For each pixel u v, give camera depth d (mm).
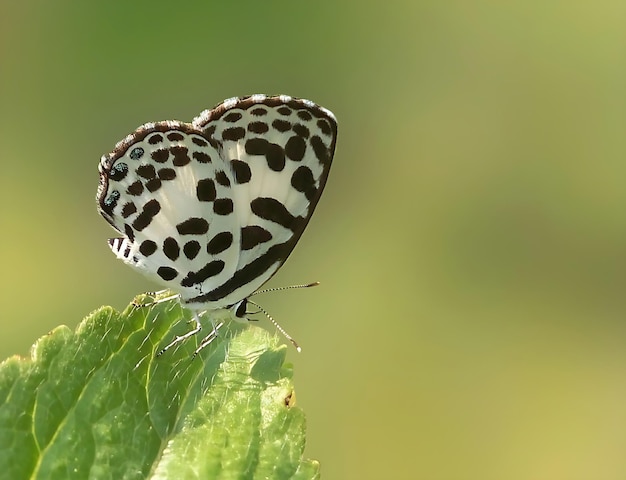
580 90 381
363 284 331
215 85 362
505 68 389
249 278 269
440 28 396
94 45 363
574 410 316
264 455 261
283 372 264
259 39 378
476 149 370
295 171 269
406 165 364
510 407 316
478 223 354
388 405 315
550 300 337
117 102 351
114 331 261
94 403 258
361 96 376
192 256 266
